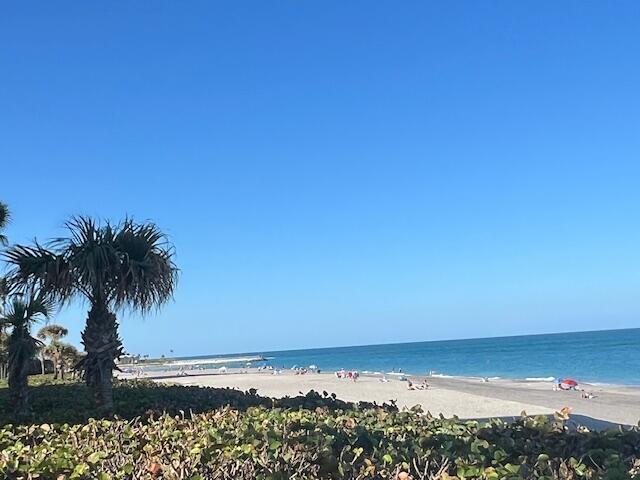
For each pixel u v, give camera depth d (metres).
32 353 10.81
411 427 5.36
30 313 10.86
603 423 13.29
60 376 28.22
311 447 4.08
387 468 3.87
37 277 10.19
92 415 8.33
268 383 32.56
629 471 3.87
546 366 63.62
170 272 10.95
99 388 10.14
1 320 10.91
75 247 10.35
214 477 3.67
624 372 50.50
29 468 4.01
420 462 4.00
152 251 10.73
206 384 33.00
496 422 5.43
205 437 4.55
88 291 10.36
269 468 3.72
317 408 6.63
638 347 100.06
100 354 10.21
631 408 17.23
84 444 4.81
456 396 21.06
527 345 140.00
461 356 105.75
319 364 109.44
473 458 4.03
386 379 36.12
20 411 9.73
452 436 4.84
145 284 10.43
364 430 4.77
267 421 5.38
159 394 11.18
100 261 10.12
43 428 5.78
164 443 4.65
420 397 20.86
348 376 39.69
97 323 10.29
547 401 19.62
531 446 4.68
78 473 3.84
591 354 85.50
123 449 4.55
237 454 3.91
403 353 146.62
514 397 21.47
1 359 12.93
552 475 3.71
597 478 3.67
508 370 60.62
